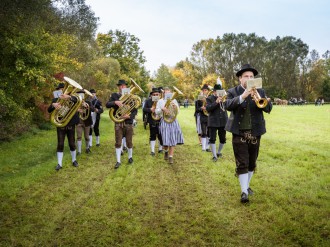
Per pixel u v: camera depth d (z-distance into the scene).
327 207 4.07
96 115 9.62
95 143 10.33
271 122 16.39
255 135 4.34
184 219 3.92
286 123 15.78
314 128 13.34
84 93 8.30
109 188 5.27
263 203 4.32
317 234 3.34
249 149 4.53
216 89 7.09
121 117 6.86
